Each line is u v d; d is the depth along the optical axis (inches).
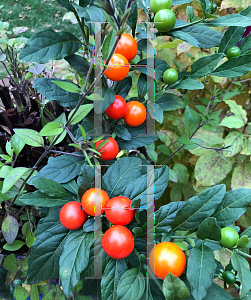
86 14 5.1
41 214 9.5
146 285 5.0
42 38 5.2
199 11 12.1
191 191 14.7
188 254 5.2
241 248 4.8
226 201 5.2
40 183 5.8
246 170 12.8
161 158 14.6
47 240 6.0
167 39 12.8
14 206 9.3
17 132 6.1
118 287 4.5
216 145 13.3
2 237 9.1
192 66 6.3
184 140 9.9
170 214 5.3
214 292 5.0
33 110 8.8
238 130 13.4
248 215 13.6
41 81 6.0
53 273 6.0
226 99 12.2
